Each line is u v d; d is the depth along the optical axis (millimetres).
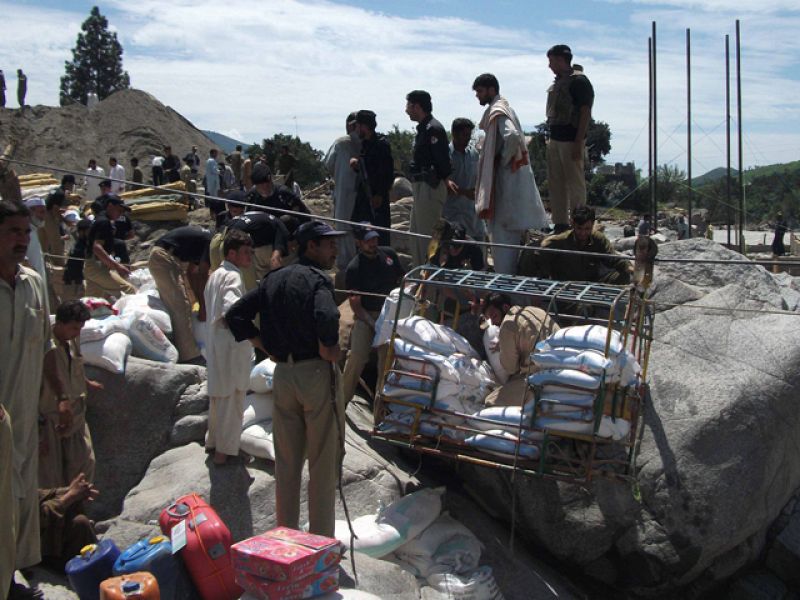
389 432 6297
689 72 13836
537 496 6699
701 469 6559
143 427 7000
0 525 4492
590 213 7457
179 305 8109
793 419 6852
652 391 6938
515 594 6305
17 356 5055
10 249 4992
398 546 6102
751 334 7148
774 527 7238
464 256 7914
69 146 36219
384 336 6762
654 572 6566
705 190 24906
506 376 6852
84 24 87688
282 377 5461
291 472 5578
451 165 9523
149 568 5031
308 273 5426
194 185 24469
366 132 9633
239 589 5195
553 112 9688
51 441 6117
